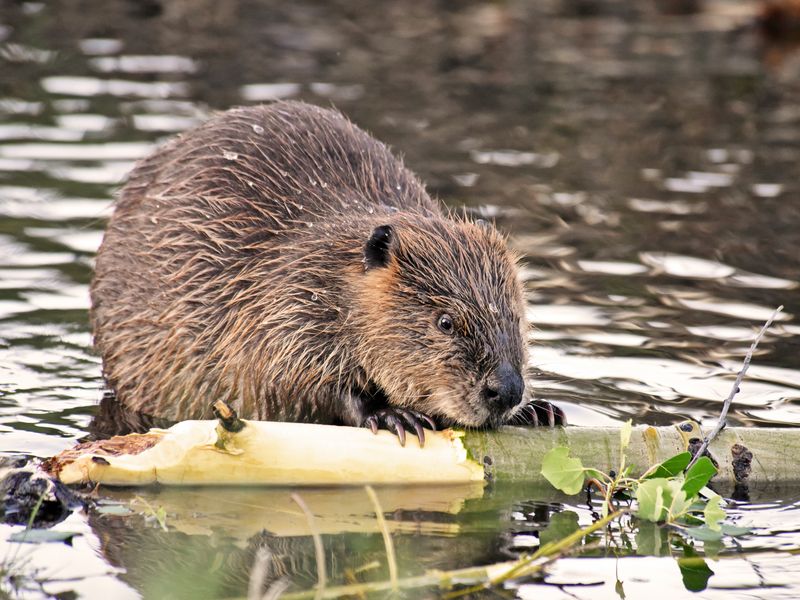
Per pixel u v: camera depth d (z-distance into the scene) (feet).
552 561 26.84
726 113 70.03
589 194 56.03
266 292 34.40
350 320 33.24
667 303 44.68
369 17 86.84
